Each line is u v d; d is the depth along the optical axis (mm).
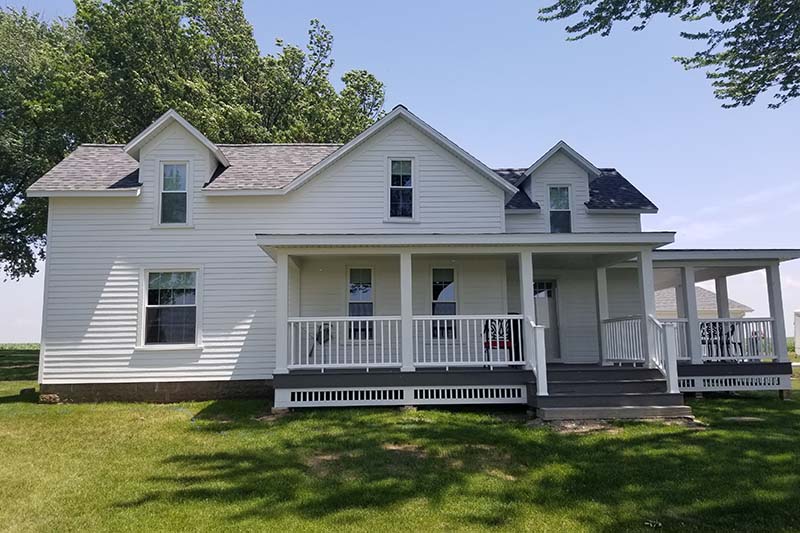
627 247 10789
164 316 12648
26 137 23391
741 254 12477
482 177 13227
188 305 12719
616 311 14672
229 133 21859
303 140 24438
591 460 7246
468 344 10719
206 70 24922
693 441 8031
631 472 6750
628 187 15203
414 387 10477
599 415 9422
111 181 13008
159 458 7551
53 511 5719
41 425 9586
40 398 12133
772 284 12695
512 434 8539
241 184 13078
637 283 14781
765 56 11430
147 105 22016
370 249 10719
